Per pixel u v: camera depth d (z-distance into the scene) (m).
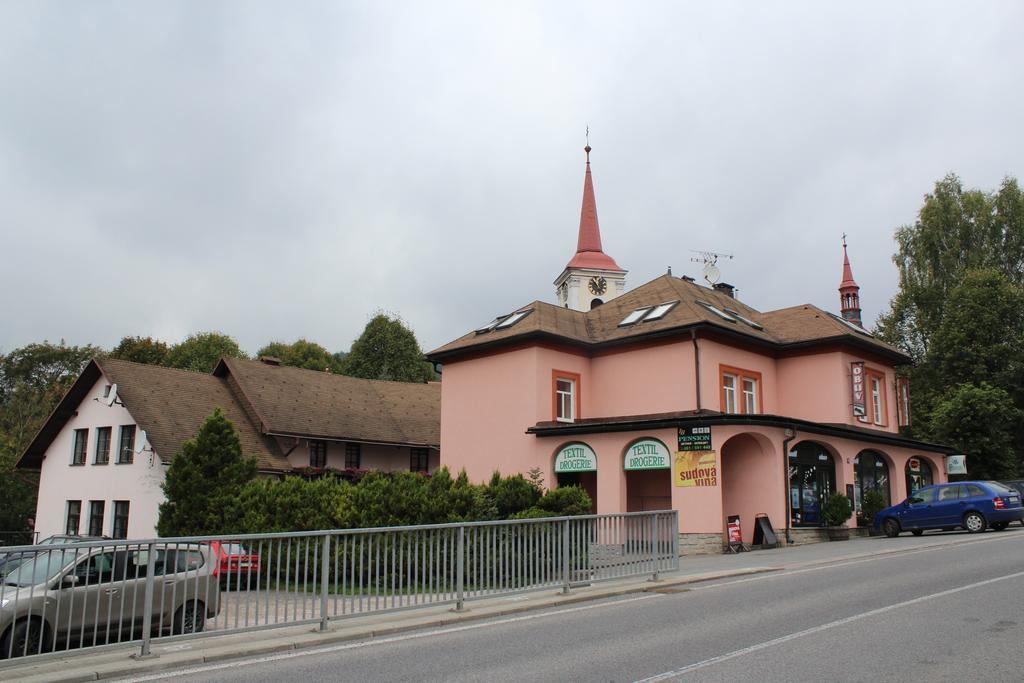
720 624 9.32
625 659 7.56
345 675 7.25
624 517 13.72
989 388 38.84
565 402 27.23
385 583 10.15
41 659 7.36
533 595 12.20
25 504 34.12
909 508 24.47
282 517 18.47
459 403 28.69
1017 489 29.78
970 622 8.77
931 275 47.47
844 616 9.46
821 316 30.23
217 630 8.56
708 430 21.52
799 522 23.94
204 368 59.53
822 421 28.16
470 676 7.04
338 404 34.72
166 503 20.88
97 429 30.25
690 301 28.16
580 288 54.31
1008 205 47.06
